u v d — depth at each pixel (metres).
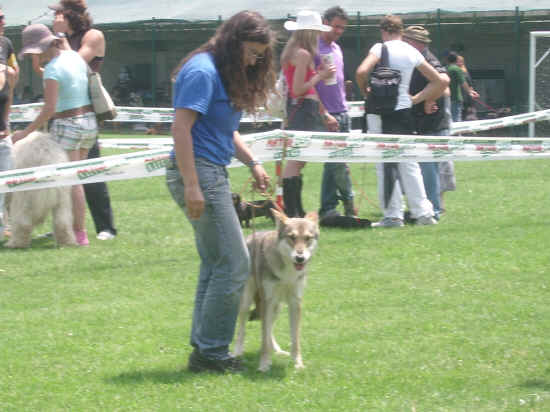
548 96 19.36
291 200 7.91
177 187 4.05
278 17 21.94
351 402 3.78
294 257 4.21
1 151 7.27
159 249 7.25
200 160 3.93
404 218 8.68
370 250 7.02
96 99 7.44
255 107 4.04
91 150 7.79
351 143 7.63
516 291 5.71
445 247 7.09
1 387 4.01
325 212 8.54
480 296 5.60
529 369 4.20
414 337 4.76
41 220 7.46
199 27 22.44
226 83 3.91
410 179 8.27
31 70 24.52
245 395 3.88
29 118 12.97
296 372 4.24
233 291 4.08
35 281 6.14
